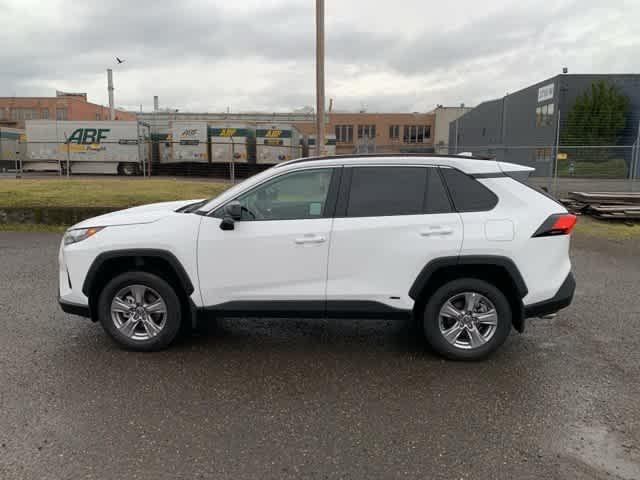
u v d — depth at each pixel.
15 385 3.60
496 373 3.88
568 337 4.63
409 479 2.60
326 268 3.98
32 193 14.03
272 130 27.50
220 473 2.63
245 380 3.74
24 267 7.22
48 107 63.88
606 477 2.62
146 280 4.12
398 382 3.72
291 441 2.94
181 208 4.59
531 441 2.95
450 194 4.00
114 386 3.61
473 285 3.97
